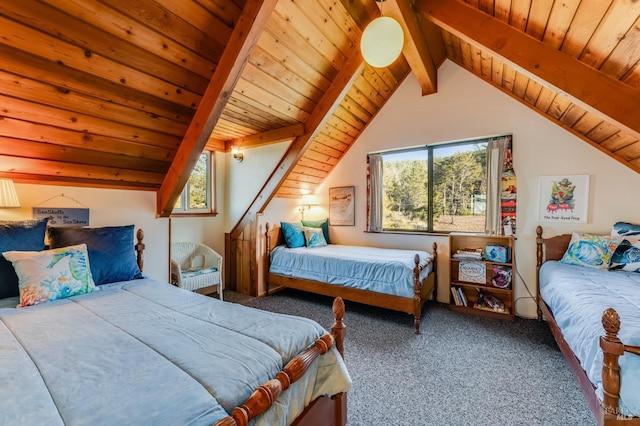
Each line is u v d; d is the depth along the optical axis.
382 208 4.22
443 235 3.68
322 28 2.49
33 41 1.51
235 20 1.97
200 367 0.93
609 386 1.21
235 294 4.03
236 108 2.98
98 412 0.71
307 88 2.97
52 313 1.42
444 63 3.61
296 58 2.61
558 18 1.64
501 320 3.07
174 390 0.81
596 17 1.46
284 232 4.12
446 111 3.60
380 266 3.06
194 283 3.20
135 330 1.23
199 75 2.13
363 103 3.83
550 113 2.95
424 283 3.15
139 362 0.96
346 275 3.29
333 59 2.84
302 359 1.08
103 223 2.45
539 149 3.08
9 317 1.36
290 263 3.80
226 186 4.21
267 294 4.05
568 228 2.95
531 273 3.13
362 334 2.73
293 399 1.06
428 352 2.38
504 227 3.25
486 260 3.26
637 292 1.86
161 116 2.23
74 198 2.29
